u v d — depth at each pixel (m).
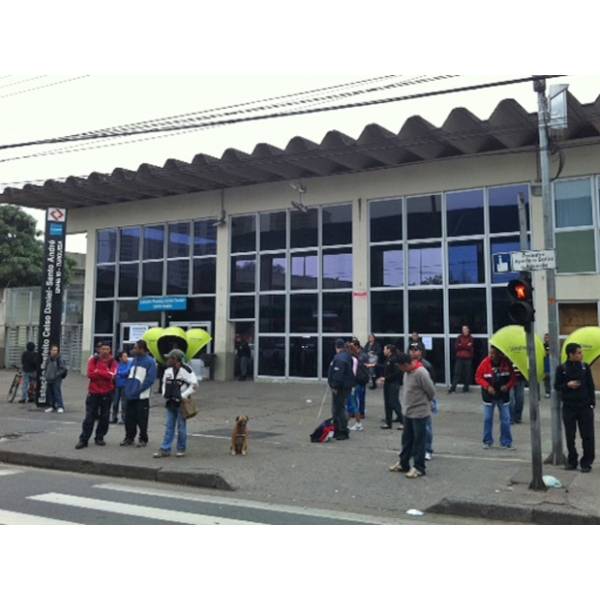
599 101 15.39
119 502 7.83
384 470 9.30
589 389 9.09
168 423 10.51
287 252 22.14
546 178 9.80
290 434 12.61
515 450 10.76
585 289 17.39
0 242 35.91
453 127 17.16
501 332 11.10
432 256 19.73
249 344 22.67
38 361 16.62
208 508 7.55
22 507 7.48
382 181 20.55
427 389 8.90
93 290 26.17
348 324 20.86
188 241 24.16
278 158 19.66
